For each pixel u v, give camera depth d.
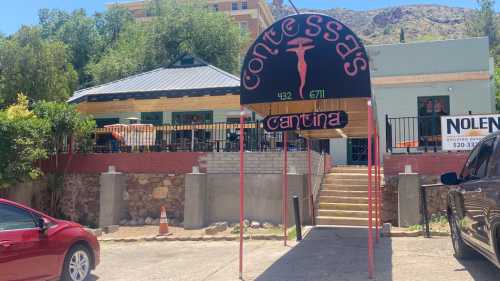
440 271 7.10
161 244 11.20
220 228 12.28
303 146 13.95
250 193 13.02
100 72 35.72
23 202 15.05
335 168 16.16
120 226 13.80
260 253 9.28
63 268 6.78
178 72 20.64
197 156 13.98
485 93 18.38
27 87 19.14
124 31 45.59
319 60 7.04
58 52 20.44
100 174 14.91
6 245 5.95
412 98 19.08
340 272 7.31
